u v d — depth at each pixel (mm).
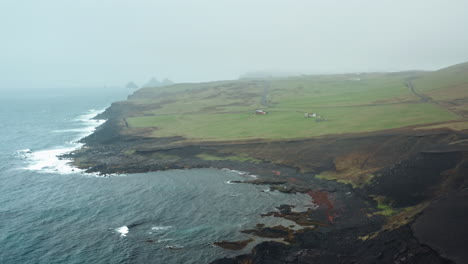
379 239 36031
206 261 39406
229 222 49688
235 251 41062
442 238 31312
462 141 63062
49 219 54219
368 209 49969
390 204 49969
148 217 53219
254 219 50188
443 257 28422
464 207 36406
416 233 33031
